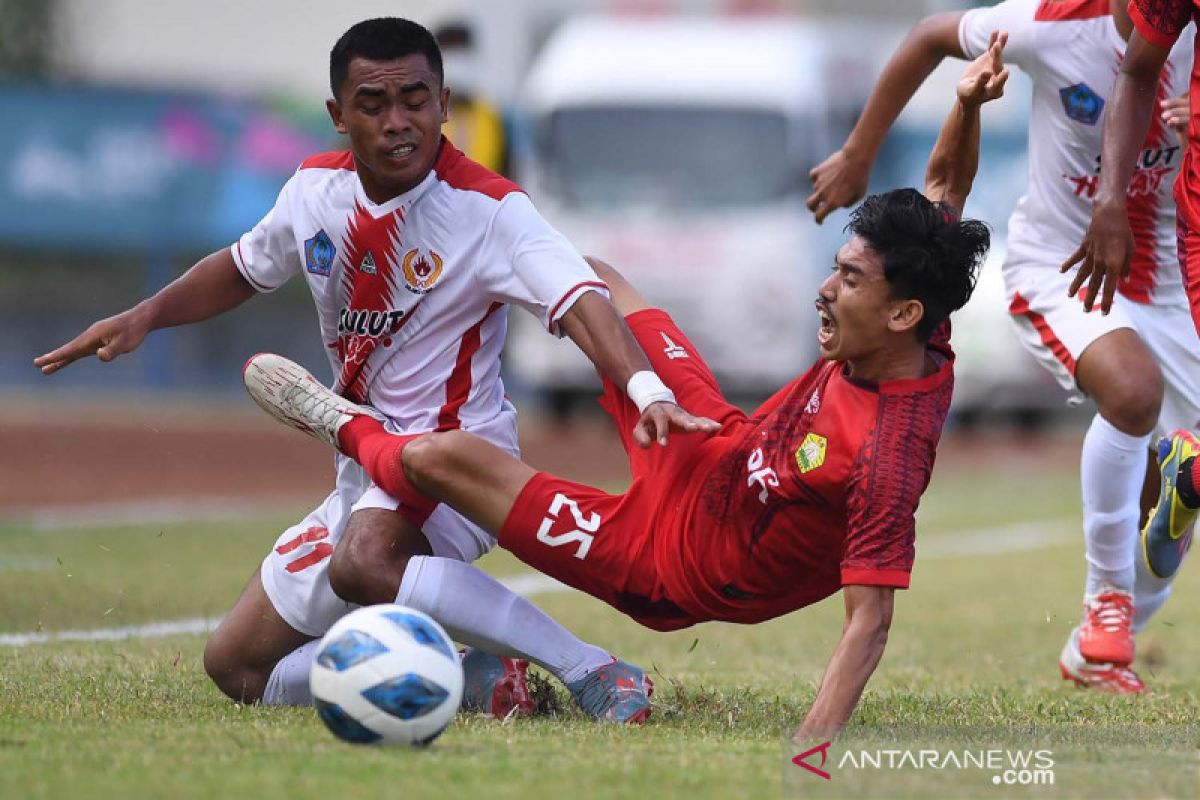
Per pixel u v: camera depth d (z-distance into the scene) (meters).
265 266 19.75
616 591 17.16
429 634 15.22
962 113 19.20
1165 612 34.31
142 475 56.41
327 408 18.48
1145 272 23.42
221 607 29.22
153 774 13.45
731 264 70.50
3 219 79.94
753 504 16.44
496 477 17.05
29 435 66.00
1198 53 19.53
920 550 44.75
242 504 48.72
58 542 37.81
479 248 18.30
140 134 80.38
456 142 63.81
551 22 77.88
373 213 18.47
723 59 72.00
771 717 18.42
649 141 71.19
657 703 18.73
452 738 15.84
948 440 81.88
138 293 90.00
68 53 107.69
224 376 90.88
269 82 99.81
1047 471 69.12
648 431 16.64
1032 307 23.75
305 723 16.67
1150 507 24.80
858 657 15.59
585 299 17.64
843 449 15.92
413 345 18.81
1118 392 22.41
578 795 13.00
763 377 71.12
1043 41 22.86
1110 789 14.17
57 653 22.95
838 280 16.11
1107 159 19.84
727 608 16.98
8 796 12.68
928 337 16.11
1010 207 77.75
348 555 17.67
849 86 75.06
